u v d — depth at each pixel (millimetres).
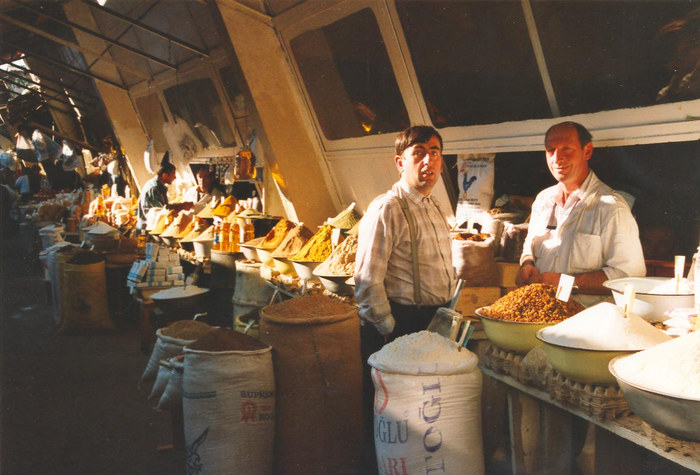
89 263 6254
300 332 2871
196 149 8016
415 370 2230
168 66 7477
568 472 2402
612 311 1982
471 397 2273
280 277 4457
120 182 11508
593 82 3014
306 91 5043
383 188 4754
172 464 3418
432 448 2221
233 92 6691
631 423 1820
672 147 3045
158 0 7004
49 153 14164
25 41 10586
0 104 16000
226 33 4832
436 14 3643
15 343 5922
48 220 11219
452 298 2771
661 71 2729
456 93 3750
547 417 2371
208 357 2773
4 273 10062
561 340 1960
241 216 5641
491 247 3010
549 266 2729
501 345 2311
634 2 2756
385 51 4082
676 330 2021
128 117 10094
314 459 2875
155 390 3562
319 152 5242
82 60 10594
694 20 2561
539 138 3293
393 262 2816
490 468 2727
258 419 2803
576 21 2982
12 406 4277
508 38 3311
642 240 3160
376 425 2346
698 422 1516
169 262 5582
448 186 4105
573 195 2676
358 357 3010
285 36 4930
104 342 5949
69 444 3684
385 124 4422
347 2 4160
